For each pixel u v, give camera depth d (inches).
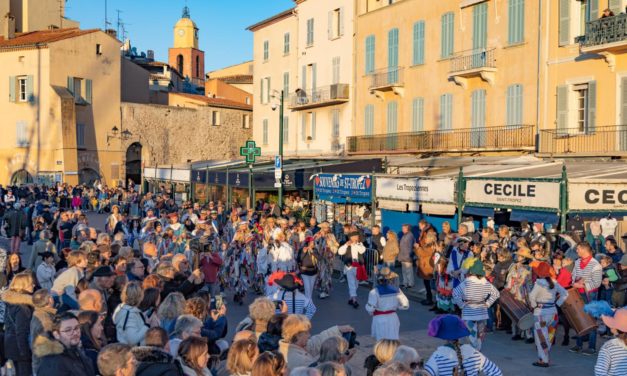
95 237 643.5
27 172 2039.9
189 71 4084.6
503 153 1137.4
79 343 253.8
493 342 505.4
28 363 324.5
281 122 1157.7
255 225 750.5
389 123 1439.5
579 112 1016.9
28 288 331.3
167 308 313.7
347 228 713.0
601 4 964.0
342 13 1616.6
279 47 1930.4
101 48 2121.1
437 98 1298.0
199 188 1630.2
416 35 1353.3
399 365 215.0
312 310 412.2
